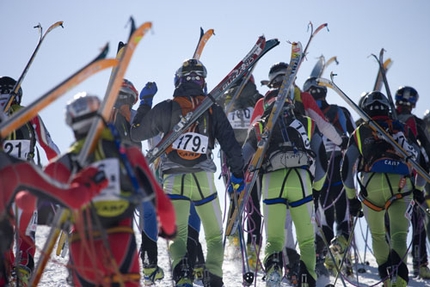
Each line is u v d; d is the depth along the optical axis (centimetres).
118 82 1596
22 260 2297
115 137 1622
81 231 1602
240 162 2430
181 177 2383
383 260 2586
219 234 2422
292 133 2480
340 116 3353
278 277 2411
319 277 2909
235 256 3288
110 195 1588
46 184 1544
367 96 2677
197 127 2398
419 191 2631
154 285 2792
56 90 1593
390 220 2555
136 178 1605
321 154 2606
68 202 1534
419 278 3225
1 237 1822
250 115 3138
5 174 1555
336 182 3266
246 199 2519
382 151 2564
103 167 1588
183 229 2383
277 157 2455
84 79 1617
